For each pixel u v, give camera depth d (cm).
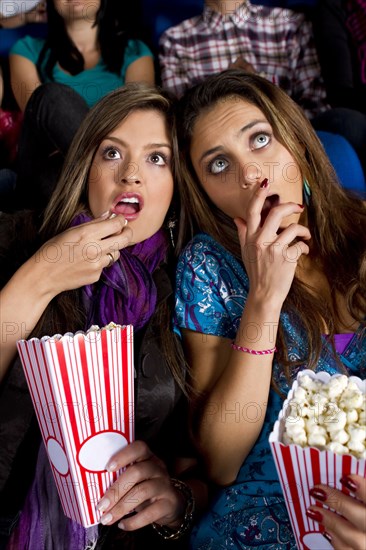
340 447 72
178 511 96
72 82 199
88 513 85
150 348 104
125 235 98
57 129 143
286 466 74
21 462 101
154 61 217
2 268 107
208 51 210
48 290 96
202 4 220
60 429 80
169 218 116
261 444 102
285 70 212
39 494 96
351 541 73
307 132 109
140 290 106
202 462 107
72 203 108
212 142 105
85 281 97
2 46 212
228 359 106
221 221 110
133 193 104
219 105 106
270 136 105
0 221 112
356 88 212
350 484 72
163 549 105
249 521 96
